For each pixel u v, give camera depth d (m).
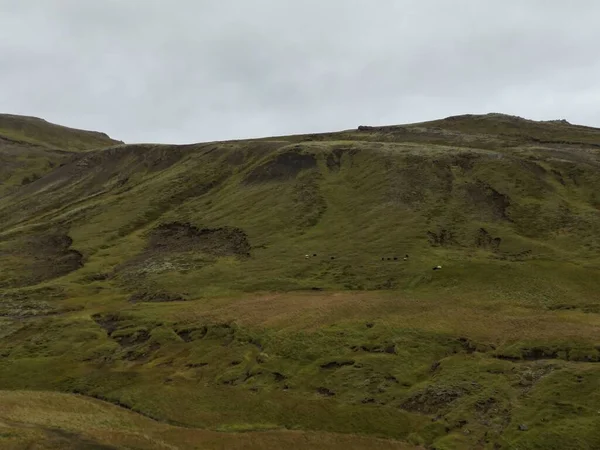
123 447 34.12
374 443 37.00
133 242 103.19
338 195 103.25
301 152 122.44
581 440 33.62
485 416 38.12
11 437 32.97
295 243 87.06
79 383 51.62
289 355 51.12
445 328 51.88
